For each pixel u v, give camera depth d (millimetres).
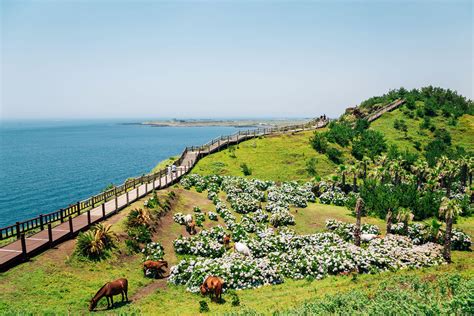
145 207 38500
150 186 47469
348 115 108000
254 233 39688
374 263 32406
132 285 26266
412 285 23875
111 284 22328
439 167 61938
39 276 23625
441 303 19453
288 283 29062
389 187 56469
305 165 68375
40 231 30297
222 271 27891
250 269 28625
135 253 30734
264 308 22359
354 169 57125
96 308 22047
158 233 35500
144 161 140750
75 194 81188
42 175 107375
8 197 78250
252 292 26797
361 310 19719
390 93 122312
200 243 33500
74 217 34219
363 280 28297
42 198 77312
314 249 34625
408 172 70875
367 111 109500
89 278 25375
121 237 31406
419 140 85500
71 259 26422
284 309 21109
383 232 43562
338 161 71812
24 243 24875
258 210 44469
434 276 26250
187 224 38125
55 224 34406
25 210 67438
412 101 104562
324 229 43312
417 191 54406
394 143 83500
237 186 53062
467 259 36250
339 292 23969
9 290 21547
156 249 31750
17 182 96000
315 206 51375
